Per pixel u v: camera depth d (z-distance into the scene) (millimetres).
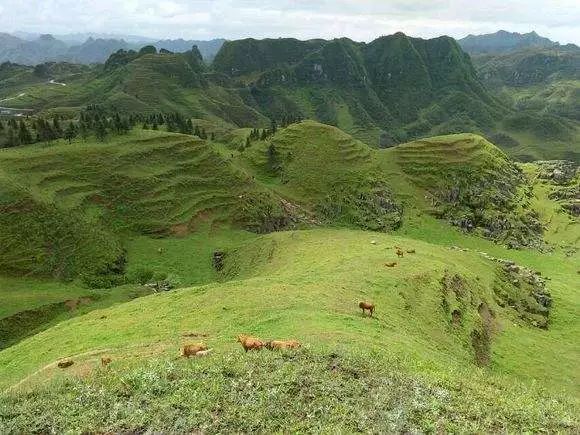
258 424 20922
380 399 23141
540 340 78250
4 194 133125
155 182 165250
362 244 100125
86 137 181000
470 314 71000
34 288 117625
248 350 30750
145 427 21219
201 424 21000
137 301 64188
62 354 46938
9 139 181625
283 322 43531
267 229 170625
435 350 45875
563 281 135500
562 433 22172
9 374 46875
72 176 154625
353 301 54625
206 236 156000
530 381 62250
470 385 27688
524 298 98375
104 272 128875
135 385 25109
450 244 174375
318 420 21188
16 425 21672
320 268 79250
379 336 41688
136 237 148375
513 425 22562
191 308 54219
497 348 69250
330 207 194875
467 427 21500
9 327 99812
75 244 133125
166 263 137500
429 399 23625
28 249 126312
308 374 25562
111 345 44156
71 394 24766
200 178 177125
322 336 37500
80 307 109500
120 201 155125
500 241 178250
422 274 72188
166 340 41375
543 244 178125
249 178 188500
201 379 25219
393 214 191375
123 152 170250
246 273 108750
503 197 198500
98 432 21016
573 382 65562
